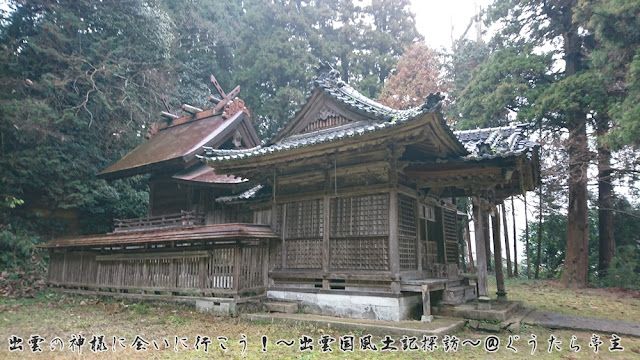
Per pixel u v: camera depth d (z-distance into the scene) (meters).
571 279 18.48
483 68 22.00
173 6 28.69
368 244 9.69
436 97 7.76
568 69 19.16
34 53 17.20
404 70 26.78
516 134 10.49
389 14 34.56
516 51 20.25
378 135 8.45
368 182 9.98
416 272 10.11
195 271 10.69
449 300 9.93
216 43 31.47
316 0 33.66
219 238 10.16
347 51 30.80
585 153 17.83
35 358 6.20
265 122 29.97
